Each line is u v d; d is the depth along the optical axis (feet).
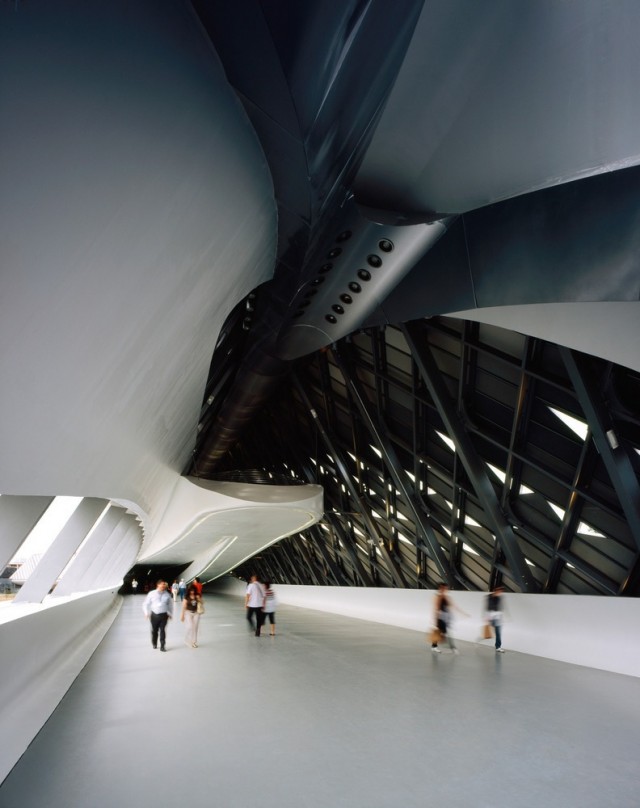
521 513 57.93
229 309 31.58
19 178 9.46
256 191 22.11
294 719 19.94
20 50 8.50
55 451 16.37
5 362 11.41
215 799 12.34
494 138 18.72
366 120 19.76
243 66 15.60
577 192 20.74
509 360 48.44
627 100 15.71
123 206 13.34
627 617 32.01
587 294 23.04
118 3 10.54
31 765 14.61
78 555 48.80
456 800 12.39
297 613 80.89
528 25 14.55
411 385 64.18
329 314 35.81
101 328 15.24
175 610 90.02
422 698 23.73
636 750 16.34
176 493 75.87
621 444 41.39
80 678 28.02
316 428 95.50
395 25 15.69
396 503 82.84
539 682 27.66
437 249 26.55
